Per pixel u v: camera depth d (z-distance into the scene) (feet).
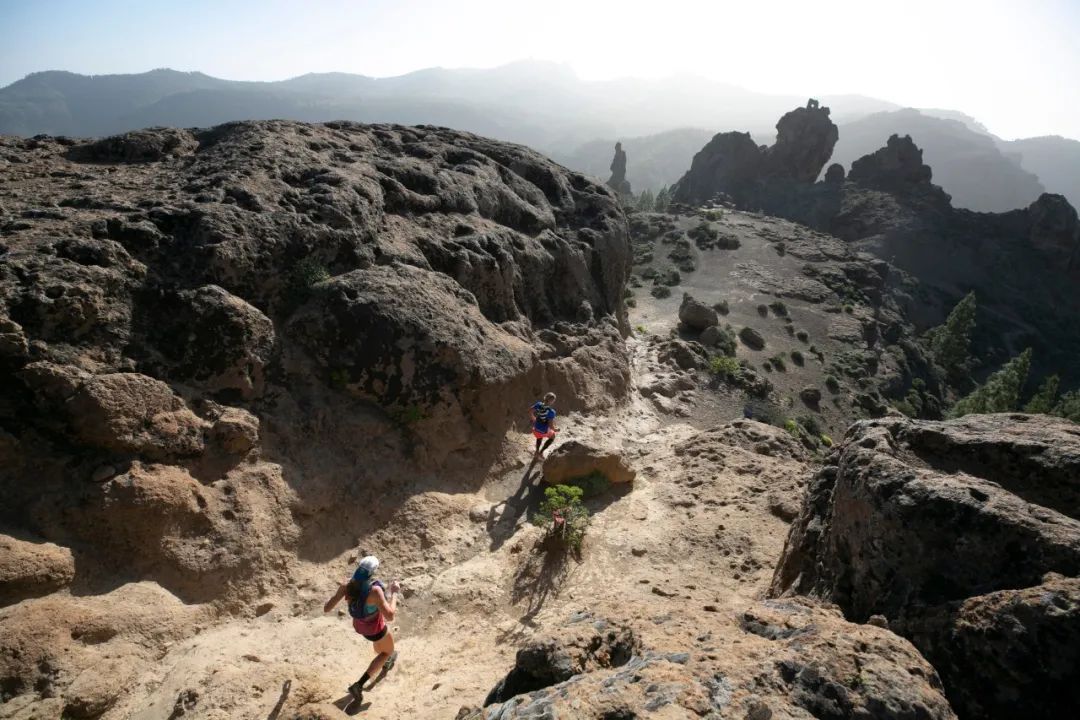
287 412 50.01
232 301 49.37
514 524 53.83
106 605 34.24
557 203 103.40
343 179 65.62
